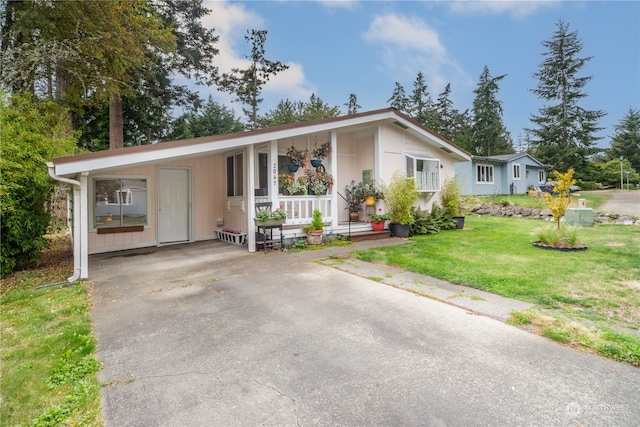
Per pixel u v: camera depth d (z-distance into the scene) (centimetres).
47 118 858
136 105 1692
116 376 255
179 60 1659
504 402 213
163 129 2011
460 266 556
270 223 745
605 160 3584
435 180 1099
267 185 865
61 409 214
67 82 998
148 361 278
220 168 1024
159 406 218
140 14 1060
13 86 845
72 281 539
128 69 1223
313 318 362
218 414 209
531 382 234
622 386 228
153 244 906
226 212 1006
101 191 837
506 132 3934
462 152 1146
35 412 213
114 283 531
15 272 611
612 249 664
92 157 525
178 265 651
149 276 570
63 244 928
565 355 270
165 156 593
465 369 252
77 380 249
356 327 335
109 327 352
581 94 3083
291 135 771
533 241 784
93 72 964
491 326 328
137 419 205
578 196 1914
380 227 934
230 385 240
